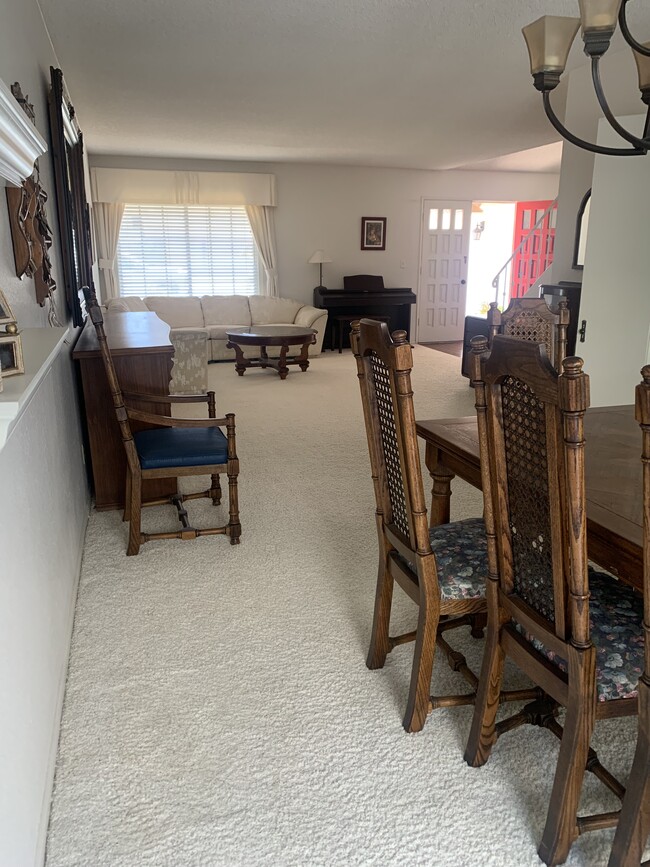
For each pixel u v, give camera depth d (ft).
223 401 18.53
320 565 8.55
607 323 12.54
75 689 5.99
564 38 5.72
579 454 3.50
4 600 3.67
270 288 28.04
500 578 4.68
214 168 26.37
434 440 6.60
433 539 5.84
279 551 8.96
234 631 6.99
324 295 27.81
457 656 6.03
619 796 4.42
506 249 38.29
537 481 4.03
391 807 4.70
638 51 5.45
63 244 10.39
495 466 4.37
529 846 4.40
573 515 3.63
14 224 5.98
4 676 3.56
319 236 28.58
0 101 3.34
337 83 14.11
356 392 19.77
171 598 7.66
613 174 11.98
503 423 4.25
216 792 4.83
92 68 13.03
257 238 27.45
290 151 23.72
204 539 9.32
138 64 12.78
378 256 29.73
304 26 10.71
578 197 15.33
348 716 5.68
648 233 11.71
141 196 25.57
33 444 5.18
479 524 6.15
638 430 6.51
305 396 19.20
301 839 4.43
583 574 3.77
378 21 10.50
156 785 4.89
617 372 12.58
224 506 10.64
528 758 5.21
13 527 4.09
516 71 13.24
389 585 6.11
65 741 5.34
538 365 3.59
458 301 31.65
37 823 4.19
